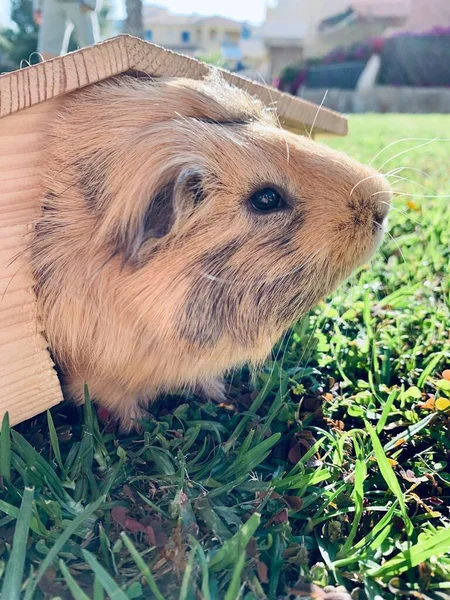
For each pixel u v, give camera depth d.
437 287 0.20
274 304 0.13
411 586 0.10
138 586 0.09
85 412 0.13
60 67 0.11
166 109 0.12
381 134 0.62
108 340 0.13
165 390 0.14
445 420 0.13
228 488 0.11
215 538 0.10
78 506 0.11
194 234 0.12
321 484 0.12
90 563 0.09
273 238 0.12
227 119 0.13
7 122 0.11
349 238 0.12
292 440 0.13
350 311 0.18
